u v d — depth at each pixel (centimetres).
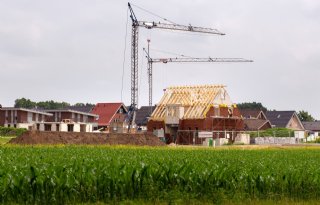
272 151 4050
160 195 1612
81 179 1596
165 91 7888
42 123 8575
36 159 2166
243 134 7562
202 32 11644
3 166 1753
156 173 1688
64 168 1611
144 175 1656
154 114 7644
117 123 9719
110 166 1717
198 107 7394
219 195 1641
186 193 1641
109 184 1617
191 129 7331
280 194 1714
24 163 1933
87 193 1587
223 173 1734
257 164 2125
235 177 1739
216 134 7288
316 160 2742
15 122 9050
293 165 2175
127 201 1563
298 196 1744
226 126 7456
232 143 7188
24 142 4784
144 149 4075
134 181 1636
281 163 2288
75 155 2702
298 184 1764
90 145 4697
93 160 2052
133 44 9444
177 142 7375
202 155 3039
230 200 1634
